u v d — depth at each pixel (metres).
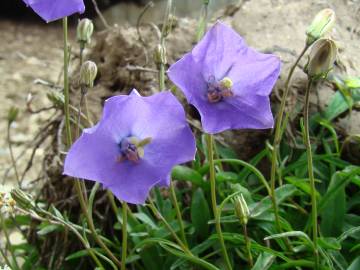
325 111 0.26
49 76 0.72
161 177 0.18
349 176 0.23
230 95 0.18
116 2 0.89
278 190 0.23
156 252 0.24
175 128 0.18
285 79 0.27
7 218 0.29
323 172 0.25
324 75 0.18
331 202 0.24
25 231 0.32
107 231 0.28
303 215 0.24
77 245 0.28
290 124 0.27
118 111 0.17
